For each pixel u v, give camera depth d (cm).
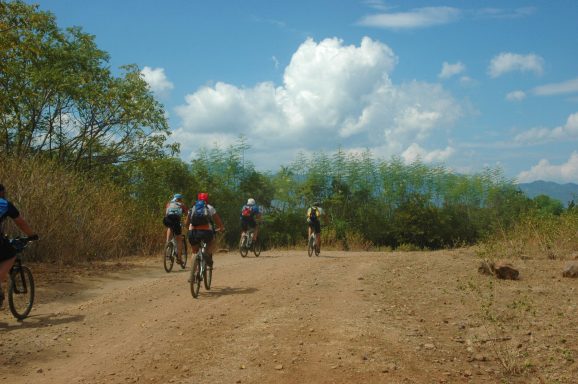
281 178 3859
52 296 1019
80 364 615
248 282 1119
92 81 2448
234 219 3325
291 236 3500
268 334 671
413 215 3909
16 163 1505
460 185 4553
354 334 652
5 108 1970
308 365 559
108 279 1256
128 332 745
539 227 1488
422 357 583
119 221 1803
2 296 778
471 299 868
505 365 555
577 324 697
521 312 767
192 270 948
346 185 3984
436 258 1432
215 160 3594
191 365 579
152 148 2605
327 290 959
